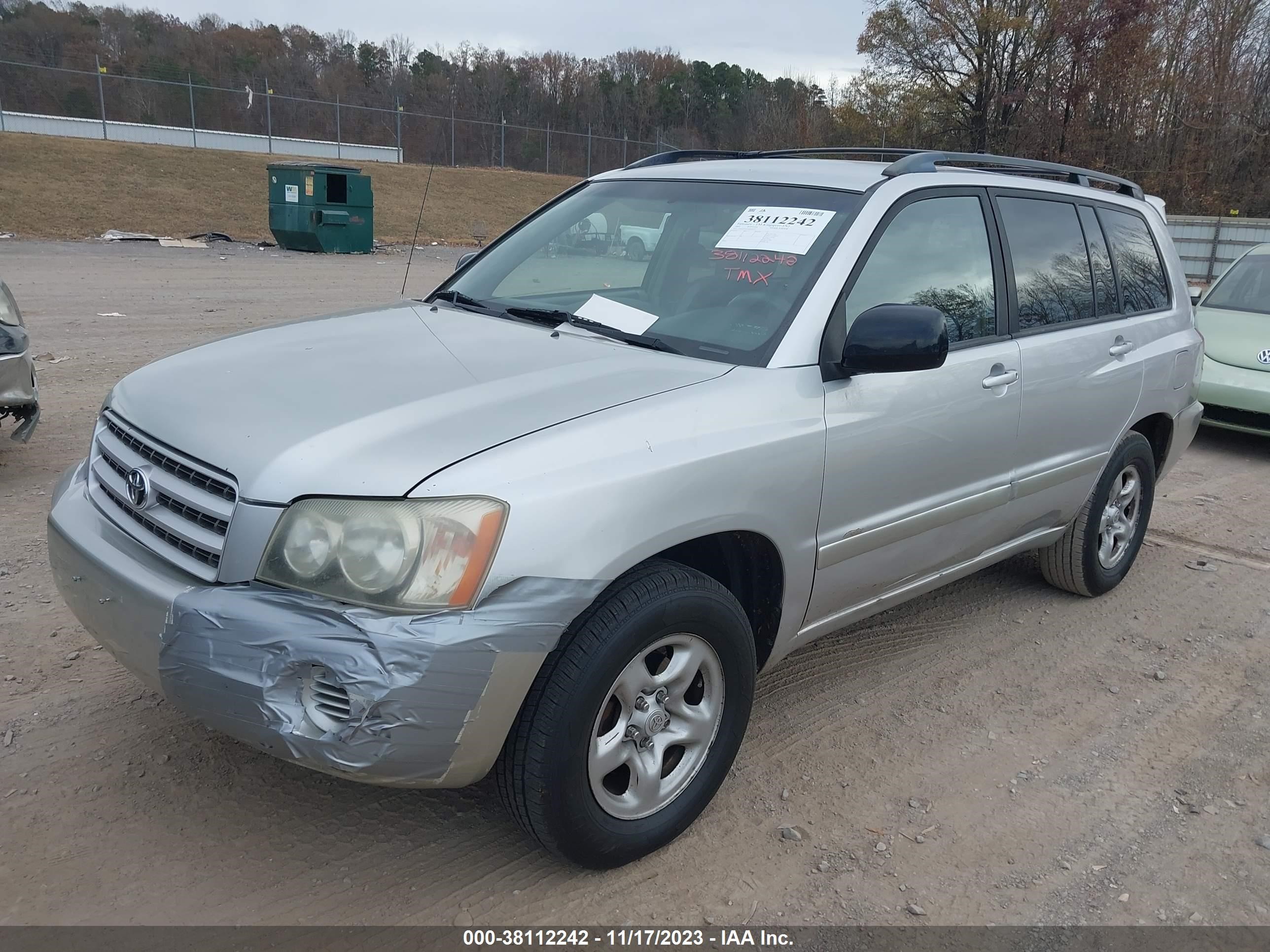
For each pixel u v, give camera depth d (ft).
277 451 8.06
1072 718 12.55
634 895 8.96
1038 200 13.99
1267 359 26.45
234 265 65.57
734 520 9.19
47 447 20.65
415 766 7.61
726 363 9.90
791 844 9.77
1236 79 119.96
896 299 11.23
